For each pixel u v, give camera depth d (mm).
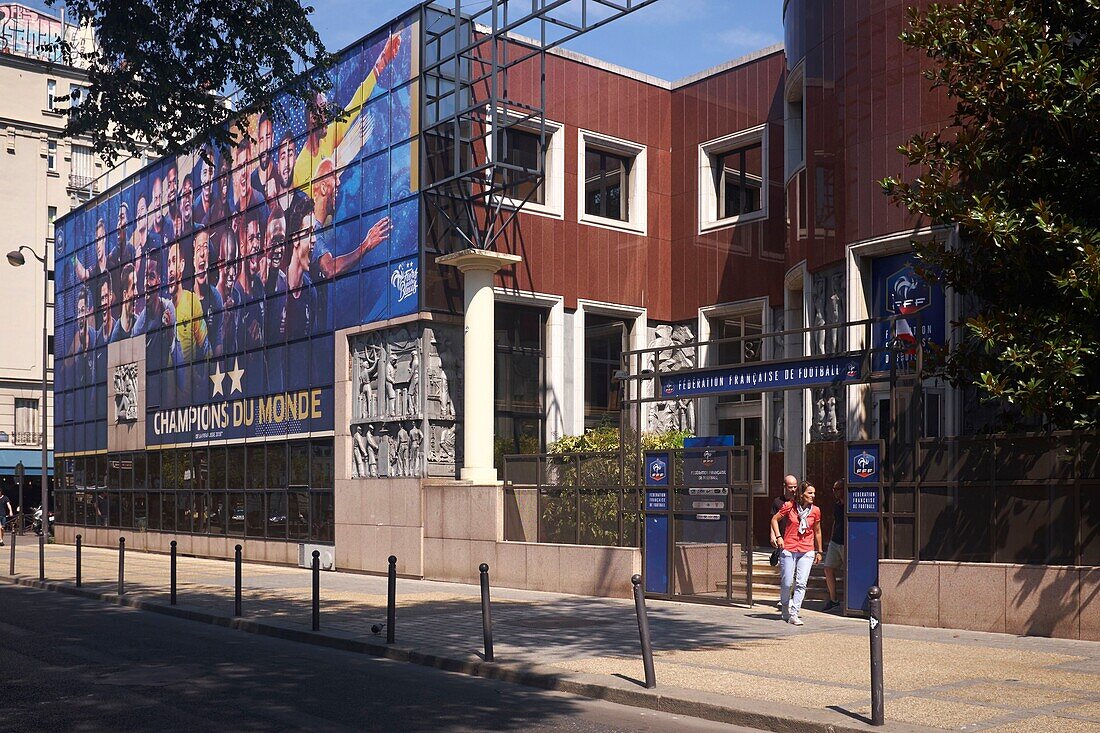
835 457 20875
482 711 10188
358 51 27422
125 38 14594
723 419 27750
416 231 25234
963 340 16984
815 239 21344
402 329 25750
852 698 10000
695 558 19578
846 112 20391
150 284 37000
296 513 29172
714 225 28016
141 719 9750
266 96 16078
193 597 20828
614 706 10523
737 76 27672
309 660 13617
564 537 21281
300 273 29266
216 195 33188
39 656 13883
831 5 20953
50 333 64938
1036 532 14359
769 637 14406
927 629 15023
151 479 36594
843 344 20406
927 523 15484
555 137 27266
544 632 15094
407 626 15945
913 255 19234
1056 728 8664
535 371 26812
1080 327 13609
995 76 14492
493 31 23766
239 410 31766
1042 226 13562
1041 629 14047
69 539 43094
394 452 25859
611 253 28016
